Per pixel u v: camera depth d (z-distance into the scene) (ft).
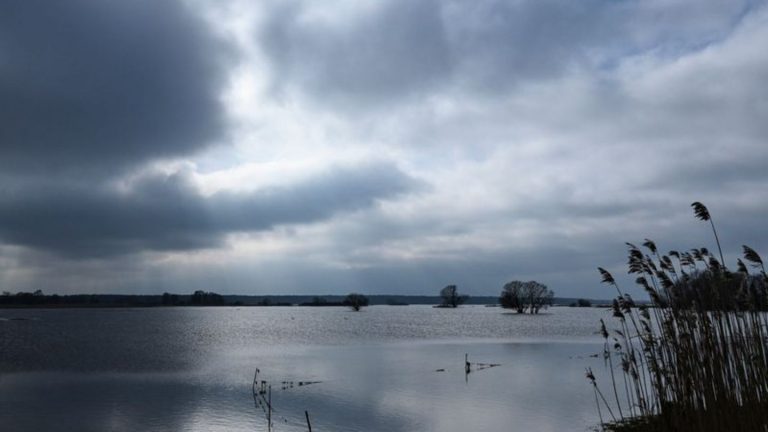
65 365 218.38
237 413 120.67
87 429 107.96
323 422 109.91
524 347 273.54
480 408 117.80
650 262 47.60
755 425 41.60
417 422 107.34
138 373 192.75
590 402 118.73
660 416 49.78
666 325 47.96
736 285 43.70
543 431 94.94
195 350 287.07
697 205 43.52
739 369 43.62
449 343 314.14
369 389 149.28
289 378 175.32
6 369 205.05
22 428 109.09
